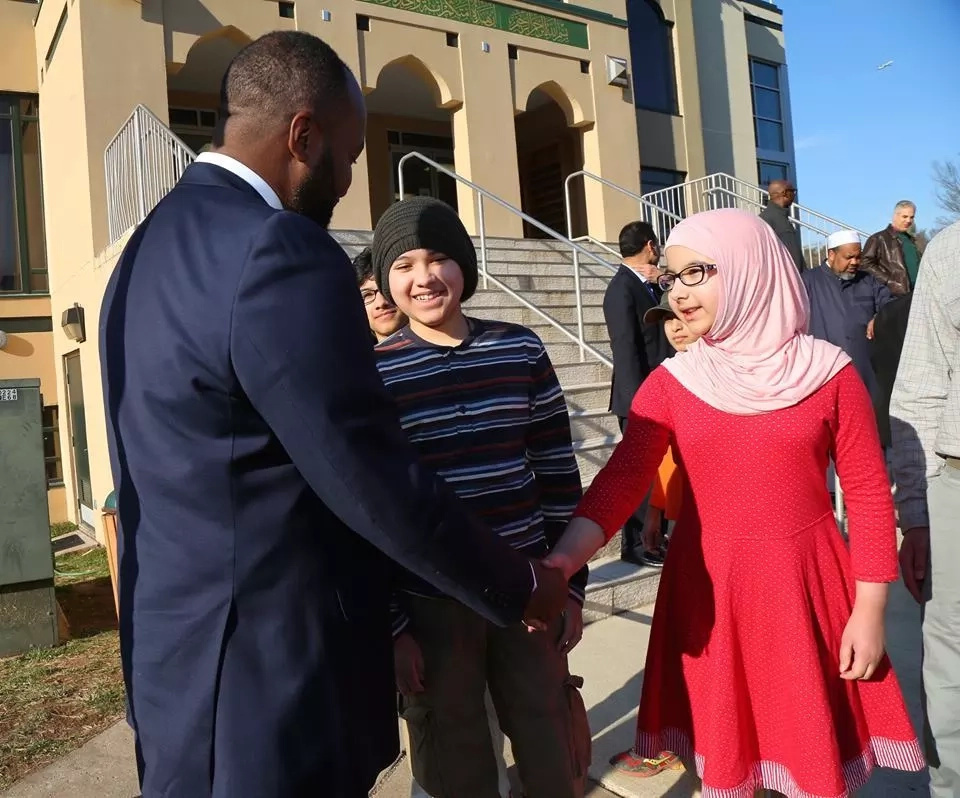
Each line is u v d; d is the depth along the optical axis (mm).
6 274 9867
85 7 8039
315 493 1315
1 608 4457
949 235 2023
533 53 11664
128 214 7020
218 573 1240
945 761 2047
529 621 1520
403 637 1938
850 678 1727
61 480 9836
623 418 4266
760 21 17844
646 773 2664
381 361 2012
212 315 1213
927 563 2084
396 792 2676
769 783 1771
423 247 1938
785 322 1737
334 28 9734
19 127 9992
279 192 1437
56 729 3391
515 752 1979
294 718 1258
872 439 1743
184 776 1245
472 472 1935
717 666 1757
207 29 8906
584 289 8609
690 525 1877
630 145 12688
